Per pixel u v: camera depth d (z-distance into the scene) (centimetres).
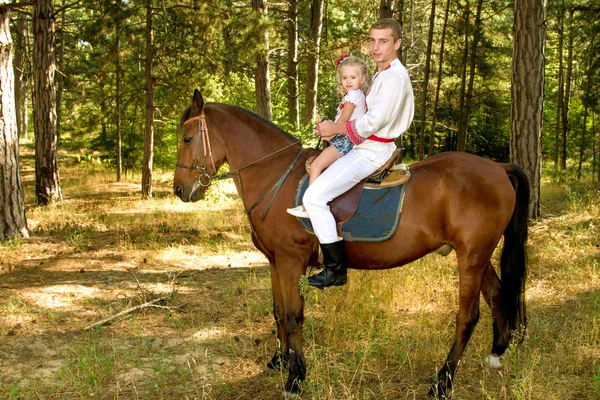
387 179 402
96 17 1430
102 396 410
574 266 654
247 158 429
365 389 404
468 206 396
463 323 405
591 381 400
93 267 771
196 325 553
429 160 423
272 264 440
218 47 1448
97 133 2158
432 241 405
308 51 1927
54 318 568
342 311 535
